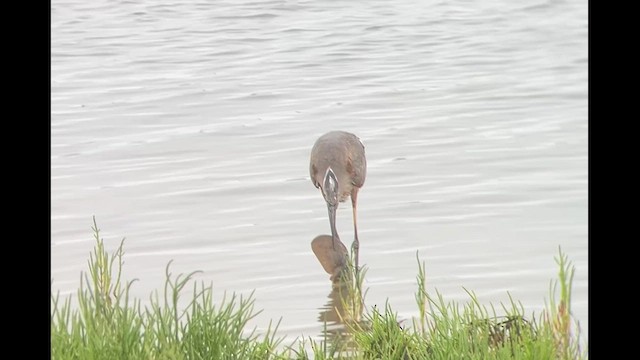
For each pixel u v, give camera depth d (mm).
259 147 18672
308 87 22984
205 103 21828
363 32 28750
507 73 23734
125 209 15602
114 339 9016
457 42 27203
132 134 19625
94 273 10180
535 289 12422
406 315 11852
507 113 20422
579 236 14125
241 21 30797
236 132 19609
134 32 29547
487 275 12945
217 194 16250
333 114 20672
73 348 9000
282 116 20641
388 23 29906
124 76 24422
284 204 15883
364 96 22016
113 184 16750
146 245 14227
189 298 12438
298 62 25453
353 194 15047
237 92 22656
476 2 32406
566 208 15203
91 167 17594
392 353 9836
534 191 15938
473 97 21688
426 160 17609
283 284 12914
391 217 15203
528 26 28812
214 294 12602
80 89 23234
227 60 25891
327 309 12156
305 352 10109
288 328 11617
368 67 24750
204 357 9141
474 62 24938
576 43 26562
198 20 31125
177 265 13523
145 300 12297
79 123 20406
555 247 13773
